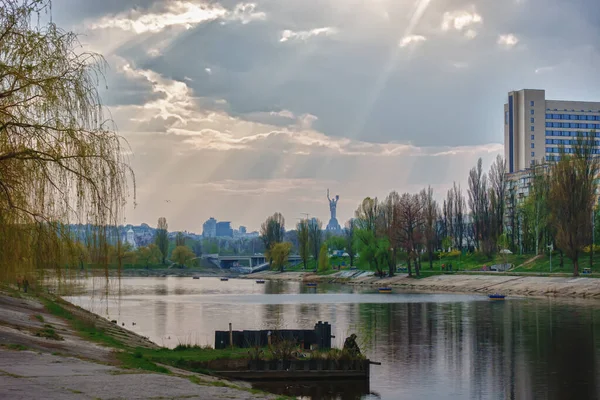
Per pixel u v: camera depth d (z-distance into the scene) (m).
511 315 90.88
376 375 47.16
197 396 20.28
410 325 79.44
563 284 134.50
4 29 27.86
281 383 42.03
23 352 28.53
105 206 29.48
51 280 29.83
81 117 29.19
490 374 48.19
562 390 43.25
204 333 69.88
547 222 160.50
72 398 18.16
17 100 28.23
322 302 118.50
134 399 18.78
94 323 62.84
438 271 191.50
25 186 28.22
